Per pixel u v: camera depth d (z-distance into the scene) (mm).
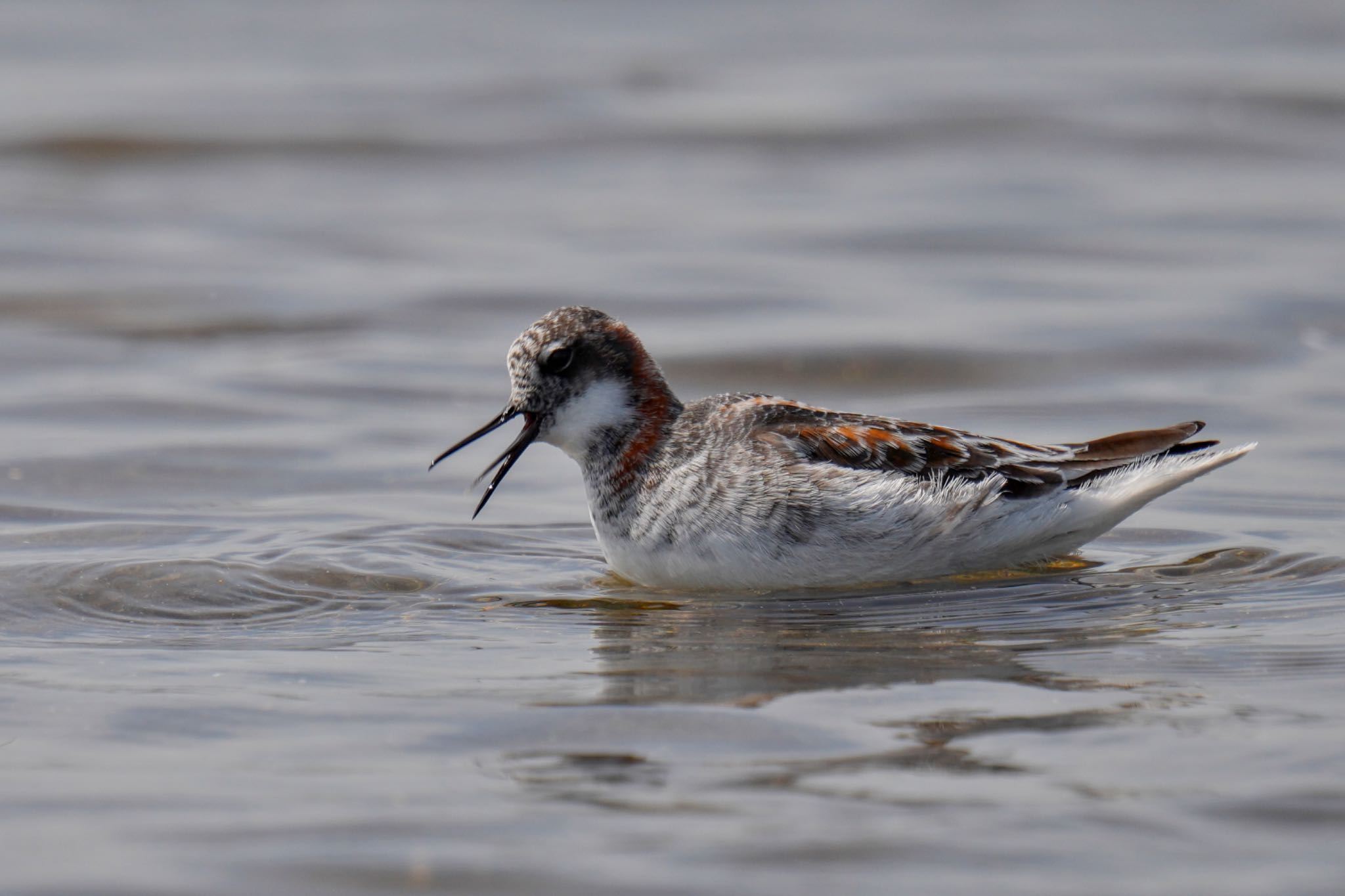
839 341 18859
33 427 15672
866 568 10867
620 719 8211
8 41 36656
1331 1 42719
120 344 19031
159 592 10695
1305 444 14984
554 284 21562
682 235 24156
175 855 6699
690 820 6992
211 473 14289
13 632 9875
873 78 33969
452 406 16922
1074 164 28234
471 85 33188
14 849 6746
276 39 37812
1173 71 34344
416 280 21859
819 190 26844
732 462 10828
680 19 40719
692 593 11008
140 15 39625
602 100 32250
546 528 12773
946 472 10875
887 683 8805
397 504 13430
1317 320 19516
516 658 9398
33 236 23719
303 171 28062
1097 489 11008
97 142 28625
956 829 6867
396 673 9070
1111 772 7426
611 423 11211
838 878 6473
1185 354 18391
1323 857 6582
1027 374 17875
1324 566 11305
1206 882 6402
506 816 7051
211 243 23766
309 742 7930
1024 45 37906
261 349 18984
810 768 7531
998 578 11211
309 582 11062
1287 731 7902
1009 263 22547
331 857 6680
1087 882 6422
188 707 8445
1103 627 9938
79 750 7824
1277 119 30578
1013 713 8250
